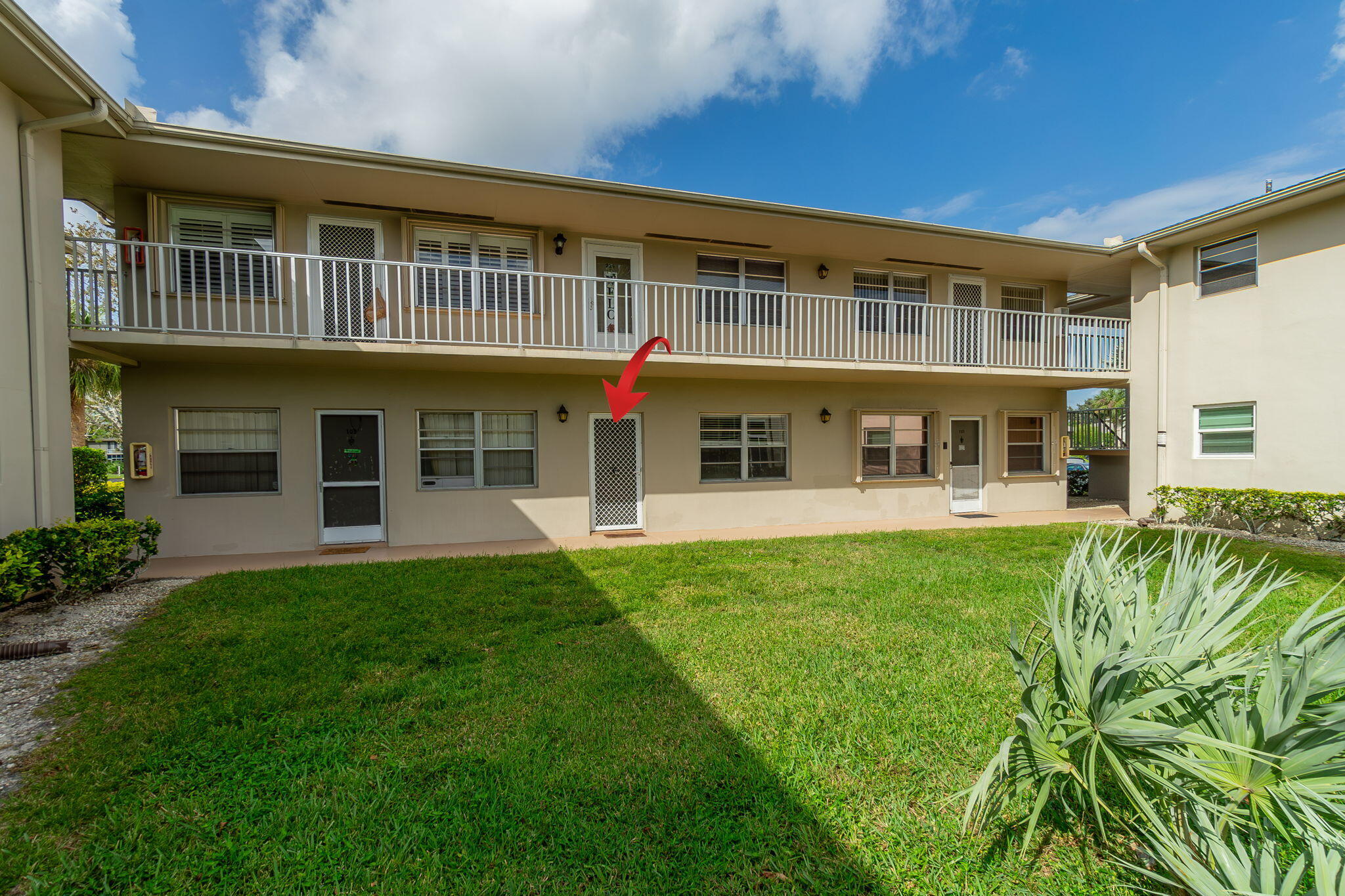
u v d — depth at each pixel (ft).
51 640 14.66
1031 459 43.01
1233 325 32.91
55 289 20.77
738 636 15.12
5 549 16.29
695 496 34.63
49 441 20.26
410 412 29.71
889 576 21.52
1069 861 7.11
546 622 16.24
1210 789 6.43
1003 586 19.97
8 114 18.84
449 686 12.11
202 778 8.82
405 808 8.11
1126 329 38.40
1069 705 7.08
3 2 15.74
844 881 6.80
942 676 12.61
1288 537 29.84
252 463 27.94
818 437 37.22
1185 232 33.76
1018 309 41.78
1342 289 28.76
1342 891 4.39
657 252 33.83
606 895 6.57
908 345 38.99
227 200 27.09
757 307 33.81
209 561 25.45
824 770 9.04
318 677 12.46
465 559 24.88
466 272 29.37
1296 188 28.50
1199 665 6.70
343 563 24.16
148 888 6.75
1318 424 29.50
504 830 7.65
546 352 27.43
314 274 28.32
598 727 10.37
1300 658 6.07
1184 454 35.22
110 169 24.31
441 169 25.26
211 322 23.63
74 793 8.46
